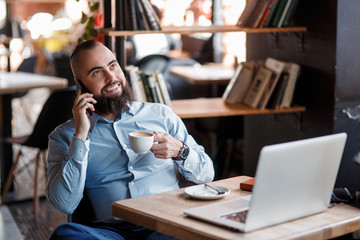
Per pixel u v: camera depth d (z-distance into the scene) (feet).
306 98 11.44
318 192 5.98
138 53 23.45
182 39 24.71
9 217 13.34
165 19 27.68
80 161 7.19
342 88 10.70
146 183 7.83
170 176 8.04
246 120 13.74
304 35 11.25
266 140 12.96
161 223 5.83
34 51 30.25
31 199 14.57
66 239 6.50
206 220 5.68
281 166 5.44
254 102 11.51
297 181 5.67
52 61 25.90
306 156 5.66
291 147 5.47
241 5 21.39
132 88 10.38
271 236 5.32
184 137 8.32
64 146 7.57
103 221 7.82
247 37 13.37
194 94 18.95
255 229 5.47
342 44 10.53
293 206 5.76
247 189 6.91
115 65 7.70
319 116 11.12
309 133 11.46
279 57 12.16
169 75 19.21
